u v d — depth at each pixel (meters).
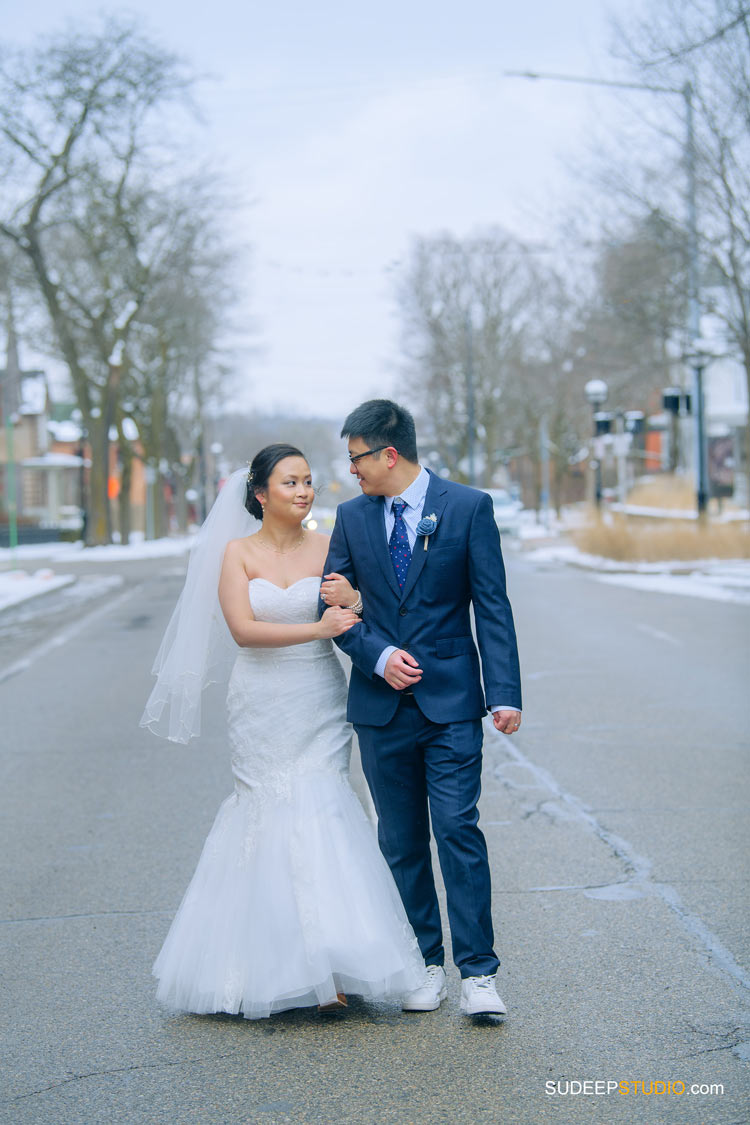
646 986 4.43
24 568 37.25
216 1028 4.21
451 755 4.18
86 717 10.82
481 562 4.22
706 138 21.23
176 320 48.44
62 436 79.00
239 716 4.36
